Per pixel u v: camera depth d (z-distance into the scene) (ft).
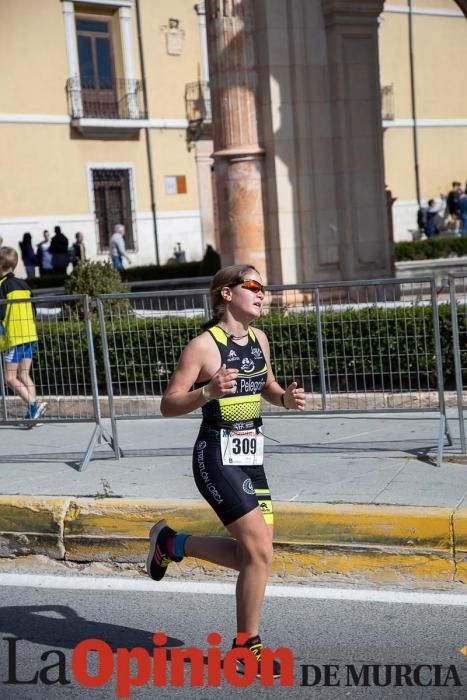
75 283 57.26
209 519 28.76
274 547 27.58
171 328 38.81
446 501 28.09
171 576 28.22
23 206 142.72
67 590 27.40
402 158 175.94
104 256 151.02
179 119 155.74
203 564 28.02
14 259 42.11
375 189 64.23
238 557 21.68
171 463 35.96
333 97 62.23
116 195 152.66
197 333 38.73
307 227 61.82
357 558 26.99
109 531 29.43
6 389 43.21
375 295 39.09
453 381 43.24
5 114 140.26
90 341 36.70
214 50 61.05
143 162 153.38
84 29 147.64
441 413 34.24
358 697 20.13
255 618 20.99
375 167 64.13
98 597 26.73
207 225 160.15
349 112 62.75
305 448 37.09
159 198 155.02
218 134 61.87
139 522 29.22
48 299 37.24
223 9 60.44
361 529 27.04
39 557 29.96
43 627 24.64
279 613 24.73
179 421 44.62
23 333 41.83
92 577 28.58
